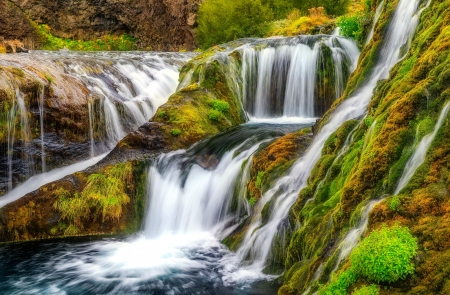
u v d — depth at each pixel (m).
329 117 7.25
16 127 8.93
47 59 11.41
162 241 7.49
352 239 3.98
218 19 21.08
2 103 8.65
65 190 7.96
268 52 12.34
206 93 11.18
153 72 13.95
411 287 3.04
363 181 4.35
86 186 8.09
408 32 6.70
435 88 4.17
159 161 8.77
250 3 20.33
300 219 5.32
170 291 5.61
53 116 9.52
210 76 11.54
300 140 7.43
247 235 6.50
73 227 7.86
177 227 7.98
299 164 6.65
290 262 5.21
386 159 4.22
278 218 6.02
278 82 12.20
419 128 4.04
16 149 8.95
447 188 3.46
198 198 8.05
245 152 8.27
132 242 7.51
